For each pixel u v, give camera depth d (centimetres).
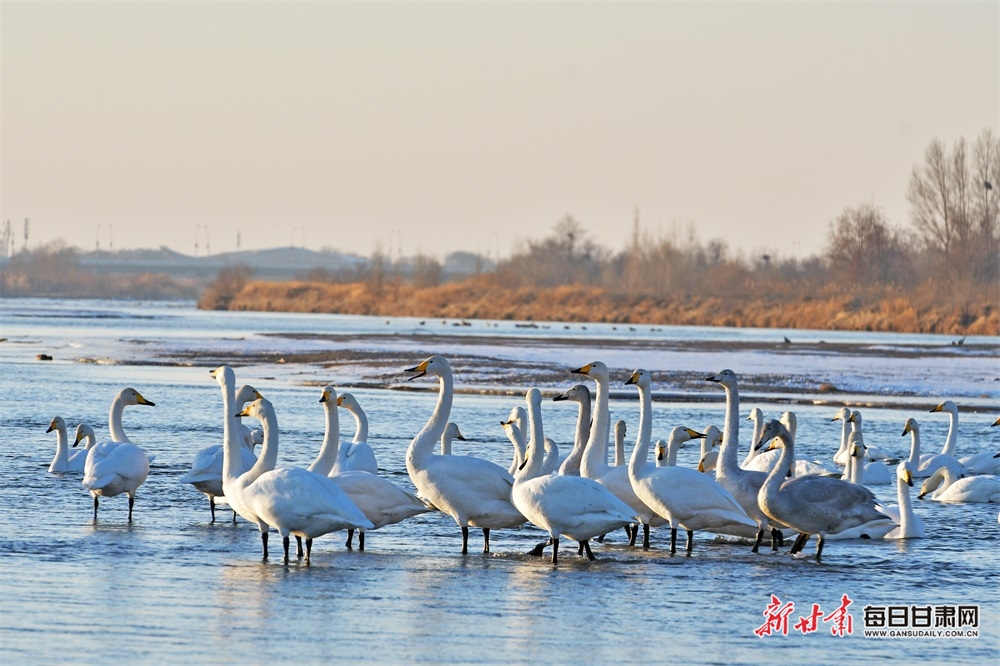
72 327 8694
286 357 5466
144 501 1875
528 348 6338
